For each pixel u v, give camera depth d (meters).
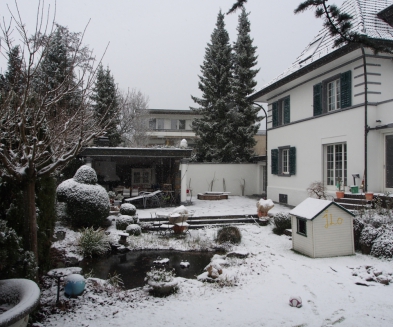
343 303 5.57
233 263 7.99
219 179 22.06
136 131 29.52
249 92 24.14
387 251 7.90
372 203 10.41
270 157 18.66
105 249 9.35
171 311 5.23
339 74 13.20
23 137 4.45
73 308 5.24
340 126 13.10
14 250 4.36
